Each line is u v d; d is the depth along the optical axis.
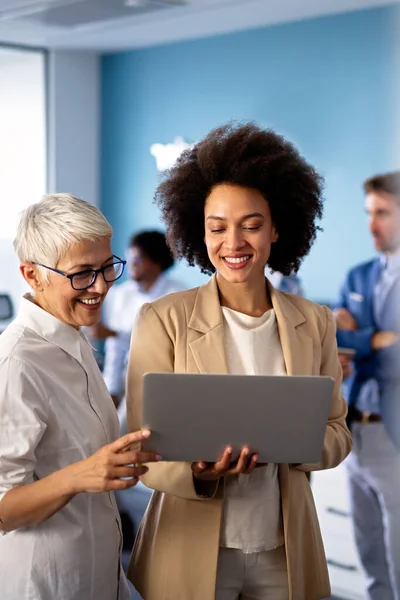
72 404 1.65
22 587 1.58
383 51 4.44
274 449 1.61
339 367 1.97
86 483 1.51
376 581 3.30
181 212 1.91
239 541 1.77
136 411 1.76
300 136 4.89
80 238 1.59
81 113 5.97
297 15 4.70
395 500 3.24
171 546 1.77
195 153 1.90
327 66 4.71
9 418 1.55
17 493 1.53
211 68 5.34
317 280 4.85
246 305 1.86
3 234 6.12
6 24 4.90
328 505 3.56
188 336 1.77
